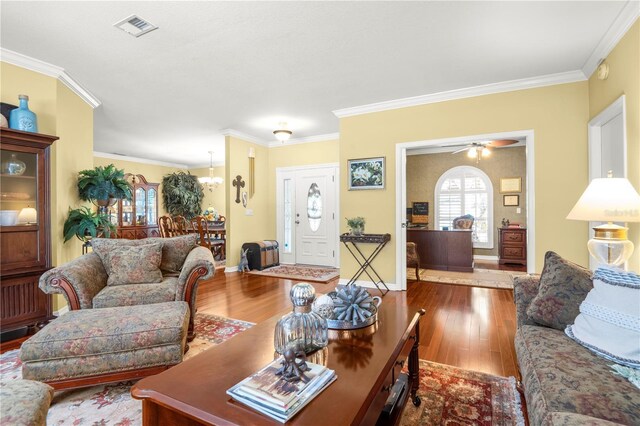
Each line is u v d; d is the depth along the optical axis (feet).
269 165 22.47
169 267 10.39
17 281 8.82
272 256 20.45
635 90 7.68
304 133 19.89
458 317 10.66
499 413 5.55
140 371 6.11
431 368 7.20
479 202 24.06
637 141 7.59
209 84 11.98
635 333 4.25
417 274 16.16
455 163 24.68
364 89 12.58
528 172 11.79
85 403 5.92
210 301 12.74
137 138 20.48
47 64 10.12
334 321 5.36
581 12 7.70
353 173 14.96
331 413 3.15
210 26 8.23
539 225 11.57
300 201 21.65
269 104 14.28
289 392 3.37
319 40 8.95
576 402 3.50
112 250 9.45
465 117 12.75
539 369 4.28
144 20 7.93
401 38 8.86
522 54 9.78
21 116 8.95
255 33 8.57
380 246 14.05
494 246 23.58
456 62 10.31
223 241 23.76
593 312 4.88
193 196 29.55
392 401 4.96
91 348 5.83
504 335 9.10
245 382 3.59
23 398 3.50
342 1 7.29
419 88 12.53
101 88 12.21
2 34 8.47
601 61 9.53
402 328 5.44
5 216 8.66
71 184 11.53
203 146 22.85
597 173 10.69
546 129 11.51
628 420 3.22
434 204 25.23
